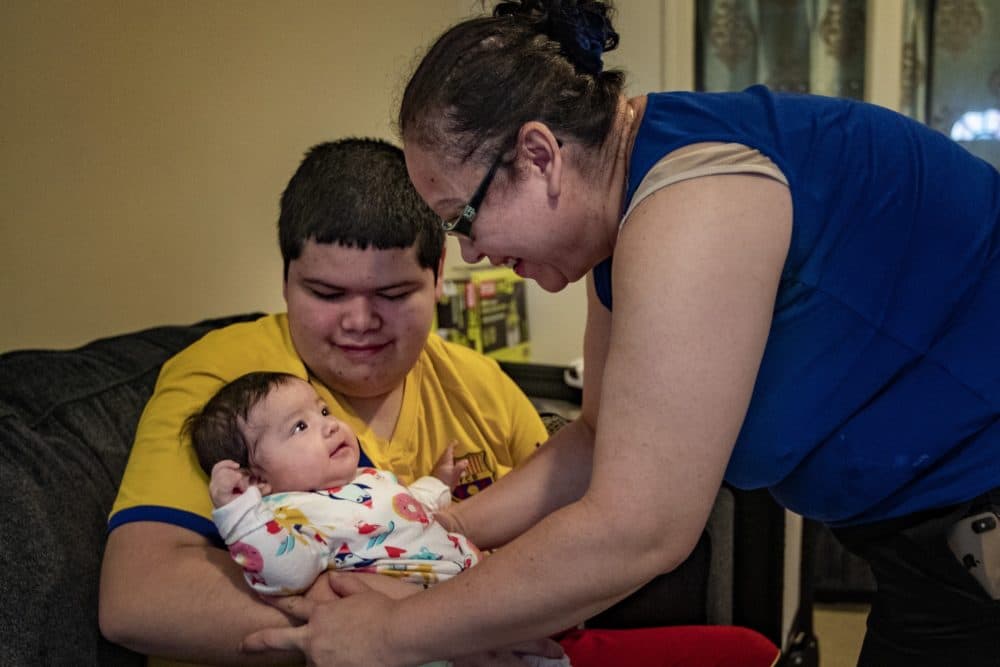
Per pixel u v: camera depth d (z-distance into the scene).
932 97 2.64
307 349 1.19
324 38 2.04
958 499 0.83
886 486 0.85
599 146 0.80
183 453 1.11
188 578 0.98
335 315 1.14
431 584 1.05
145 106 1.61
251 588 0.99
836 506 0.89
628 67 2.64
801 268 0.77
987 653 0.86
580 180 0.80
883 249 0.79
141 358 1.38
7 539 0.94
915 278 0.81
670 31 2.60
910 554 0.87
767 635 1.54
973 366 0.81
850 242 0.78
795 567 2.15
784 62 2.75
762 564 1.52
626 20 2.62
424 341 1.22
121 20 1.55
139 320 1.63
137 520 1.04
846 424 0.83
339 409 1.22
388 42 2.27
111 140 1.55
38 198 1.43
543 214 0.80
